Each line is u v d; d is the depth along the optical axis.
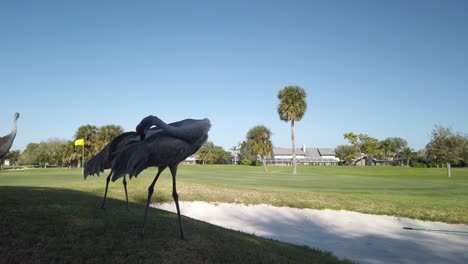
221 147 121.06
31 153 116.44
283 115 61.31
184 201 15.91
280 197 17.09
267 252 7.08
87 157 71.69
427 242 11.36
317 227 13.19
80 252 5.91
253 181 30.33
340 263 7.60
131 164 6.01
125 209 8.91
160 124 6.14
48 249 5.93
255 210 15.37
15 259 5.57
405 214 14.58
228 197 16.67
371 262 9.40
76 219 7.32
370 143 116.56
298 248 8.38
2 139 8.75
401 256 9.96
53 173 34.06
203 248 6.57
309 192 19.28
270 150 72.12
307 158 136.88
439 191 22.39
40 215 7.32
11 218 6.96
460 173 54.75
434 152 56.41
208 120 6.86
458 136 54.12
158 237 6.79
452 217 14.09
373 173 58.25
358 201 16.72
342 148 122.62
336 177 39.94
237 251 6.75
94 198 10.30
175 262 5.89
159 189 16.91
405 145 124.19
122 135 7.52
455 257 9.92
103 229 6.93
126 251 6.05
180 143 6.26
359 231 12.68
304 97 61.06
